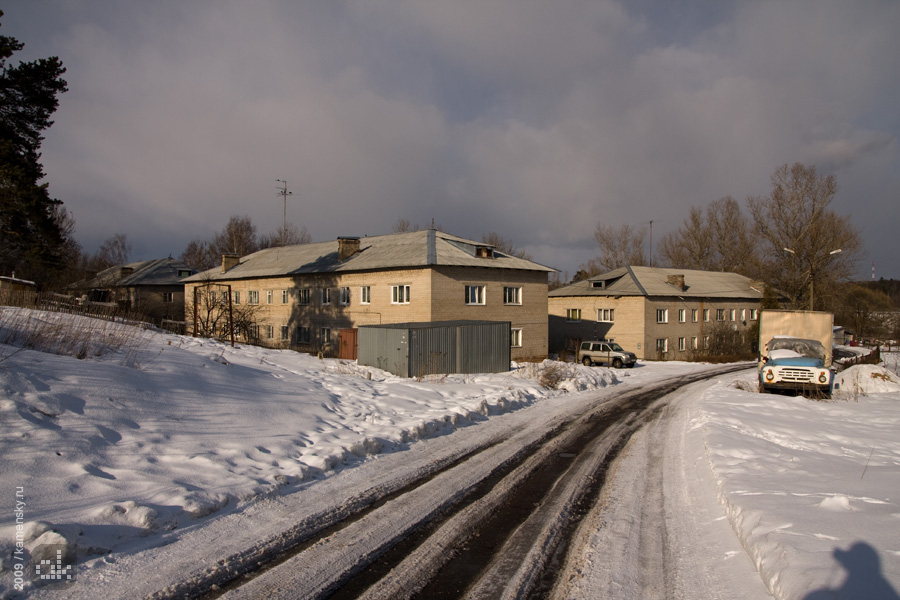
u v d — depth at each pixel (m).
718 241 69.19
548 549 5.47
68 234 56.94
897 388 20.12
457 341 22.48
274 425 9.48
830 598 3.75
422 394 14.66
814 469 7.86
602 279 48.66
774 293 53.31
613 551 5.41
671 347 47.03
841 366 28.95
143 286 57.81
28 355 9.15
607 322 46.16
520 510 6.66
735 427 11.63
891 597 3.76
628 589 4.59
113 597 4.08
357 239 38.88
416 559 5.15
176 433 8.05
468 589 4.58
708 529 5.95
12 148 17.78
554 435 11.54
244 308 39.69
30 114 18.75
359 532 5.73
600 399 18.03
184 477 6.69
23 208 18.00
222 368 12.80
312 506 6.38
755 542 5.00
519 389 17.67
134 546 4.96
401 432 10.06
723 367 36.62
